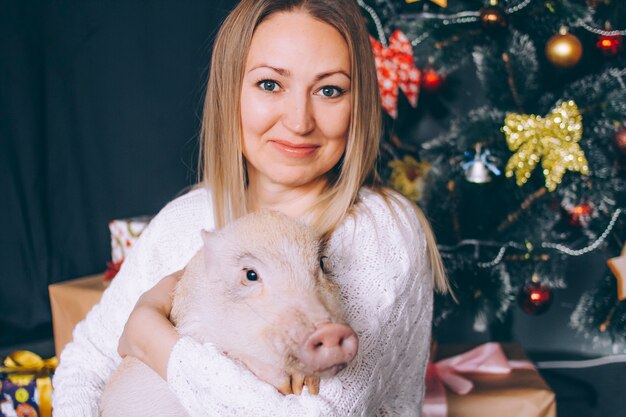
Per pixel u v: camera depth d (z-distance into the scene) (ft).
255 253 3.67
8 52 10.16
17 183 10.48
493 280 9.11
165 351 3.73
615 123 8.29
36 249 10.68
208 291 3.91
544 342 10.52
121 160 11.03
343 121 4.48
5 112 10.28
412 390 4.66
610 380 9.82
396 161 8.71
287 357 3.24
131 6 10.62
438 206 8.79
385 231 4.36
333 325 3.06
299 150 4.47
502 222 9.12
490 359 7.35
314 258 3.74
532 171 8.88
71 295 8.42
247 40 4.44
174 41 10.71
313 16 4.29
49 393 7.74
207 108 5.00
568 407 9.41
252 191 5.18
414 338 4.58
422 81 8.30
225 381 3.40
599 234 9.29
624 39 8.48
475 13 8.46
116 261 8.85
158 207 11.18
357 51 4.41
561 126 7.73
